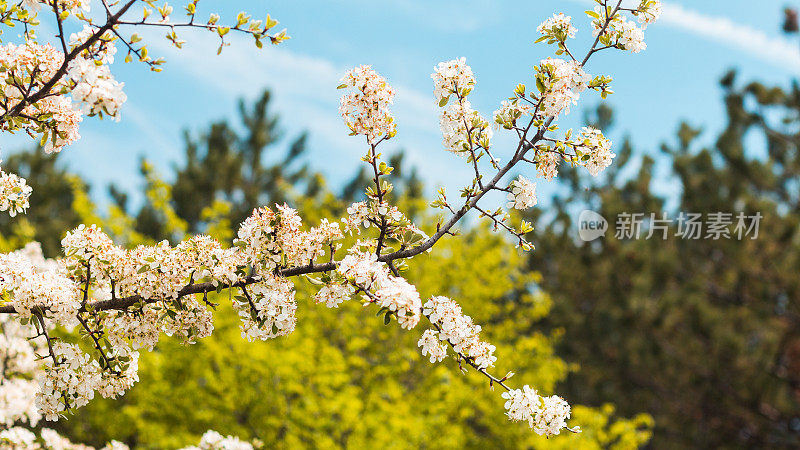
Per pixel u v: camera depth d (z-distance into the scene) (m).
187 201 21.12
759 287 14.53
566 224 18.00
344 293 2.96
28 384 5.00
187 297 3.12
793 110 14.44
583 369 17.77
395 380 8.95
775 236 13.71
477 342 3.07
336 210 11.36
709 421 15.98
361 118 3.01
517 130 3.33
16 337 5.11
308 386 7.80
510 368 9.23
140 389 7.79
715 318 14.70
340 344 9.41
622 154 17.88
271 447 7.56
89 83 2.56
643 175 16.28
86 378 3.08
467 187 3.37
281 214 3.00
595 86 3.33
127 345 3.12
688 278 15.59
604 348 17.48
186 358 7.80
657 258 15.11
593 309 18.09
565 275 18.45
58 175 21.06
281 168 23.23
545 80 3.20
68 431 8.45
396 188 20.61
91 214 8.26
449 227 3.30
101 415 7.86
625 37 3.33
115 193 22.95
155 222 19.44
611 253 16.52
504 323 10.48
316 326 8.94
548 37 3.40
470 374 8.59
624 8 3.36
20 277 2.91
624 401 17.33
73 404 3.08
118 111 2.59
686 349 15.80
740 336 14.56
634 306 15.48
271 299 2.99
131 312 3.06
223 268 2.99
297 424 7.62
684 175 15.11
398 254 3.15
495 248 10.50
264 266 3.03
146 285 2.97
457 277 10.41
